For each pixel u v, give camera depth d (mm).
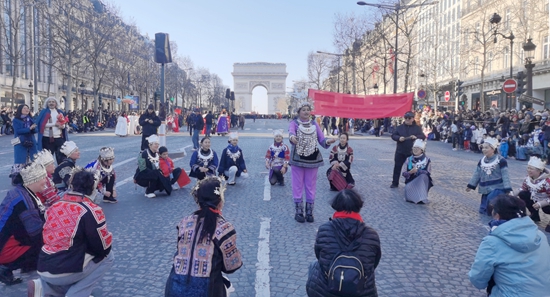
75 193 4113
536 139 18297
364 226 3508
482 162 8656
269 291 4844
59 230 3963
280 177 11547
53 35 43031
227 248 3365
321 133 7723
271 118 110312
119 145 23188
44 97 58969
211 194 3467
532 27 37750
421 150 9672
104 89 73938
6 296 4758
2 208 5051
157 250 6223
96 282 4266
